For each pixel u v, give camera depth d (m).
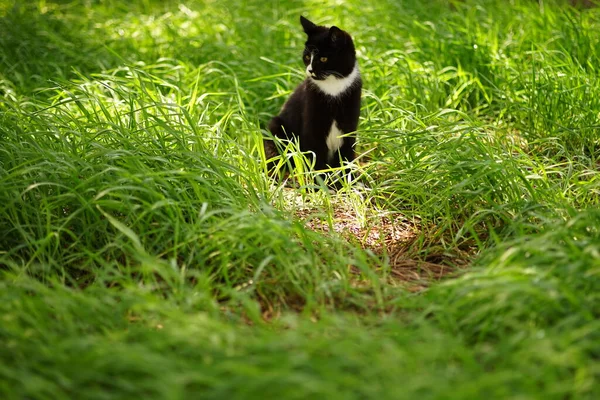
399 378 2.28
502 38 6.33
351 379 2.27
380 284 3.13
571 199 3.79
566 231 3.04
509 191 3.81
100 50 6.49
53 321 2.71
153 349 2.52
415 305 2.88
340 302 3.09
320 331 2.69
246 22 7.24
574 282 2.76
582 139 4.69
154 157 3.65
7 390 2.28
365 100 5.53
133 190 3.49
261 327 2.77
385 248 3.62
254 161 4.09
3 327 2.58
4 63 6.22
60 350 2.47
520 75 5.38
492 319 2.71
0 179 3.45
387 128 4.85
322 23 7.18
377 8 7.07
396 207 4.01
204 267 3.20
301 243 3.50
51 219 3.47
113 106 4.83
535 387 2.30
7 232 3.35
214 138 4.16
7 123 4.03
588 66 5.50
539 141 4.63
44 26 7.04
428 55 6.03
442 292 2.87
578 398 2.26
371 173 4.44
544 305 2.67
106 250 3.36
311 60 4.66
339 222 4.00
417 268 3.49
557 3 7.02
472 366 2.42
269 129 5.10
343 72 4.68
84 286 3.25
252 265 3.24
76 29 7.27
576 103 5.01
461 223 3.86
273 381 2.26
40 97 5.16
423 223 3.87
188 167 3.77
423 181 4.00
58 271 3.29
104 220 3.38
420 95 5.39
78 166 3.68
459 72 5.52
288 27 6.94
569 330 2.51
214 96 5.45
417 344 2.48
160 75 6.11
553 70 5.38
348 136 4.84
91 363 2.43
